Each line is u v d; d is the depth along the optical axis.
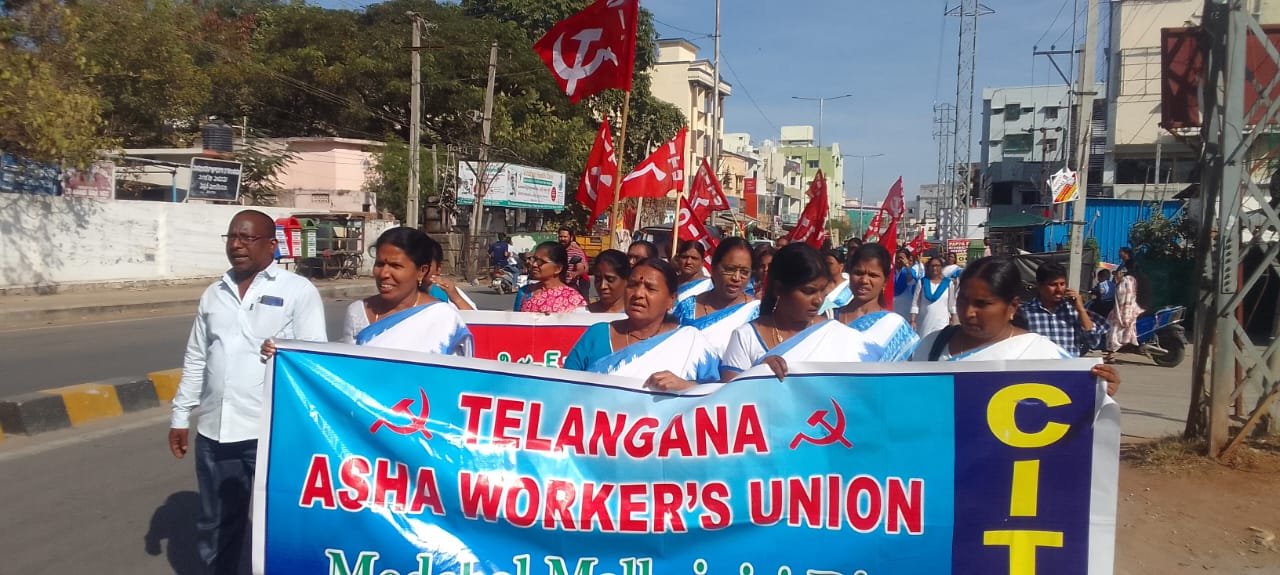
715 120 30.30
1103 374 3.29
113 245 19.16
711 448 3.46
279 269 4.00
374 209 29.92
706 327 4.75
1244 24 6.10
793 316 3.69
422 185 30.42
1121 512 5.50
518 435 3.43
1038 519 3.35
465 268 28.31
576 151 34.81
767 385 3.46
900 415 3.42
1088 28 13.54
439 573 3.32
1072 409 3.34
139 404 8.38
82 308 15.34
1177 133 6.96
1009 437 3.37
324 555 3.34
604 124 8.46
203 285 20.89
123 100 24.77
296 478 3.36
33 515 5.38
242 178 26.33
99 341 12.36
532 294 5.97
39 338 12.48
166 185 25.53
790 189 75.06
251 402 3.86
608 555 3.41
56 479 6.09
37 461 6.51
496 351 5.26
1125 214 23.23
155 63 24.97
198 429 3.90
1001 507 3.37
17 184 17.75
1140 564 4.75
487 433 3.42
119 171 22.67
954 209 38.19
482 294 23.77
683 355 3.71
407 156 30.67
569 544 3.39
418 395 3.42
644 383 3.48
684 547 3.42
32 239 17.44
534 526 3.39
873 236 10.51
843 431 3.44
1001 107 51.81
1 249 16.84
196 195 22.75
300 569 3.34
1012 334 3.58
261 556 3.35
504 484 3.38
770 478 3.44
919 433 3.41
